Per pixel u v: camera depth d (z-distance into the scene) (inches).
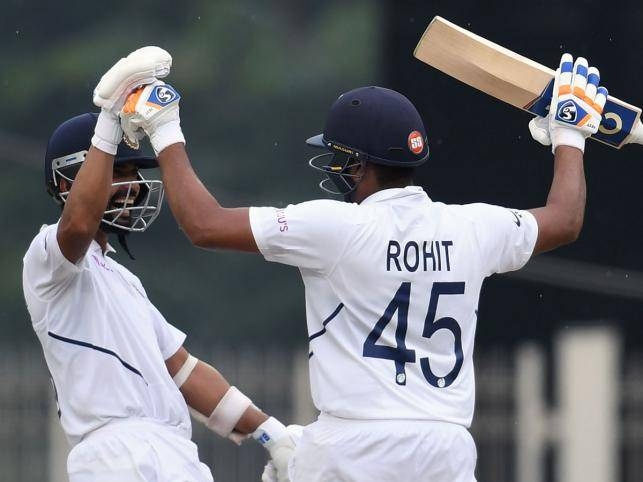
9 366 2055.9
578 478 1651.1
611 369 1557.6
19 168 3491.6
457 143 1412.4
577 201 776.9
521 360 1578.5
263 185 3730.3
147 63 742.5
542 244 770.2
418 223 741.9
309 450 740.7
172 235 3454.7
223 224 724.0
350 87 3858.3
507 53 802.2
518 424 1670.8
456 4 1409.9
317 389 739.4
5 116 3700.8
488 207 764.6
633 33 1387.8
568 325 1535.4
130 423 787.4
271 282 3469.5
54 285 775.1
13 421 2028.8
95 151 750.5
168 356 868.6
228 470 2000.5
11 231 3484.3
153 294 3427.7
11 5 3782.0
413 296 733.9
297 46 3907.5
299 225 725.3
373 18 3929.6
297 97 3838.6
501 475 1694.1
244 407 895.7
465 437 741.9
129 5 3868.1
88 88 3742.6
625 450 1632.6
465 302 744.3
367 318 731.4
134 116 741.3
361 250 729.0
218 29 3882.9
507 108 1402.6
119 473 776.9
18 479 2023.9
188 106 3796.8
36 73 3747.5
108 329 791.7
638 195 1440.7
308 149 3791.8
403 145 745.0
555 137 791.7
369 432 726.5
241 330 3442.4
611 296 1512.1
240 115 3796.8
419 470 727.7
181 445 801.6
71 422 789.2
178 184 733.9
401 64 1421.0
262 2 3922.2
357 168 751.7
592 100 789.2
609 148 1443.2
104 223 796.6
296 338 3444.9
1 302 3449.8
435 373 735.7
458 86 1411.2
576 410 1633.9
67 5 3816.4
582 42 1392.7
